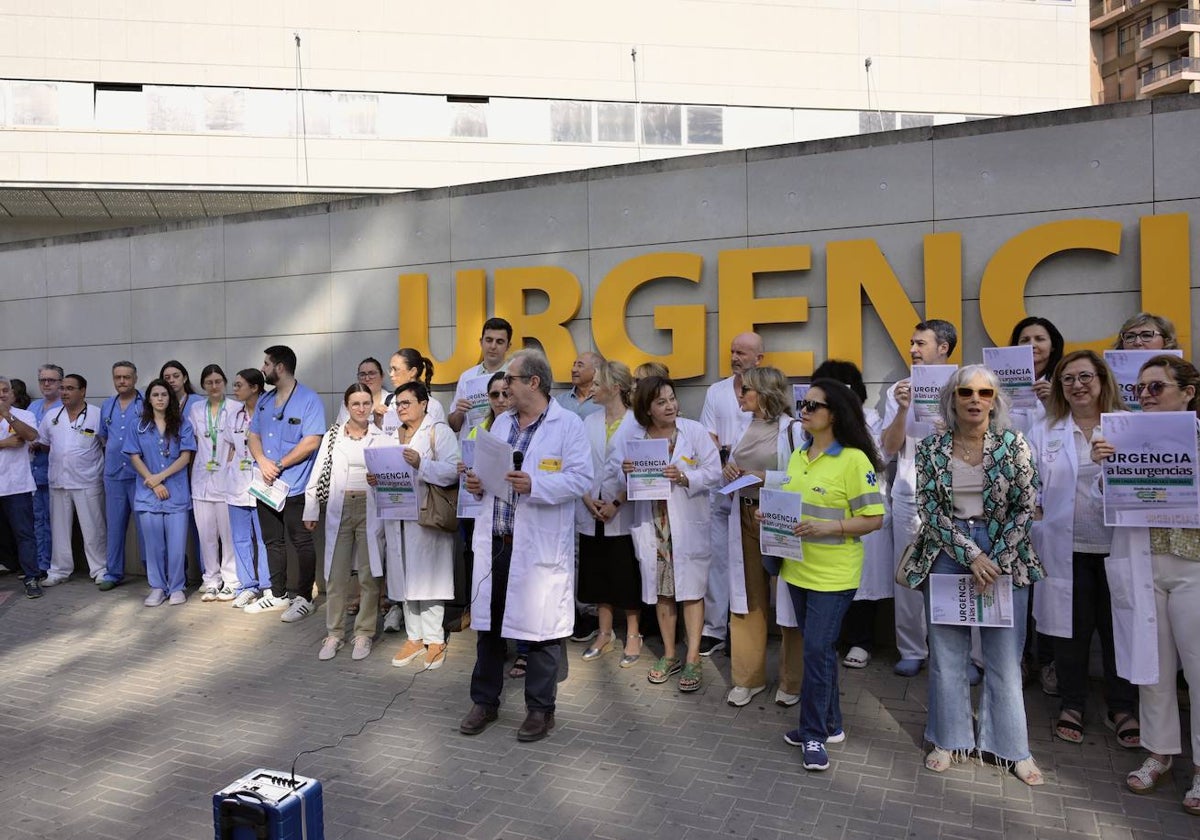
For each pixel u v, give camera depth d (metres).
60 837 3.49
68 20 26.22
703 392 6.50
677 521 5.00
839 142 6.10
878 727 4.43
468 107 28.33
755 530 4.71
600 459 5.58
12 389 8.16
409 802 3.71
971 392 3.68
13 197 26.92
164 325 8.56
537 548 4.34
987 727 3.88
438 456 5.50
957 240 5.75
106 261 8.81
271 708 4.89
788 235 6.26
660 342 6.67
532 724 4.35
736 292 6.30
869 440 3.96
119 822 3.61
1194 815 3.47
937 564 3.89
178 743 4.43
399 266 7.60
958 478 3.79
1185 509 3.54
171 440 7.24
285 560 7.04
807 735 3.97
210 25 26.89
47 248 9.11
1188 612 3.52
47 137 26.03
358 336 7.77
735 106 29.27
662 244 6.63
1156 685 3.64
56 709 4.94
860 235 6.07
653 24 28.94
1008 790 3.71
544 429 4.51
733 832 3.40
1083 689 4.20
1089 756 4.02
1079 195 5.57
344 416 6.44
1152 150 5.41
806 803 3.63
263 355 8.16
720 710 4.71
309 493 6.03
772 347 6.32
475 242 7.30
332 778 3.97
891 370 6.00
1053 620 4.16
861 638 5.48
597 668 5.44
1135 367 4.39
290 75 27.30
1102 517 4.04
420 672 5.48
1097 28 56.09
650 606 6.12
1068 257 5.61
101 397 8.89
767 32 29.33
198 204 28.25
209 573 7.33
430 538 5.41
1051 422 4.25
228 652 5.94
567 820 3.53
